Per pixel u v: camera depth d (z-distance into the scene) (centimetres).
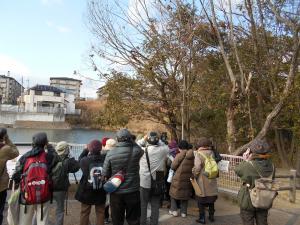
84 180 578
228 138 1302
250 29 1468
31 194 521
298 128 1476
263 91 1547
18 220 561
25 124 7738
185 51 1350
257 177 498
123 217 536
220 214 813
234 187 946
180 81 1390
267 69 1436
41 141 549
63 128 7575
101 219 593
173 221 726
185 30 1346
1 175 586
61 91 8838
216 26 1298
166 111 1466
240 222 743
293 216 839
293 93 1294
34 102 8644
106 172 531
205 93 1496
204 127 1789
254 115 1584
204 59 1487
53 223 655
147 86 1419
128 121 1473
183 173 736
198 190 718
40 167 534
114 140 660
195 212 802
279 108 1203
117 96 1446
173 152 808
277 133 1869
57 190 583
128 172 526
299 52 1252
